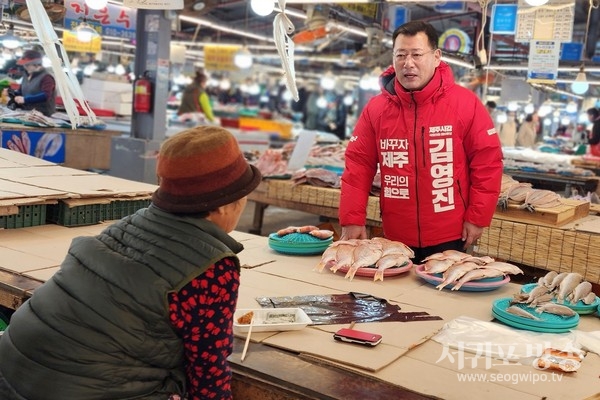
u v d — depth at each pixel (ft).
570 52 28.63
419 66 10.31
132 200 12.09
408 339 6.56
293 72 10.28
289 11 24.08
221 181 5.53
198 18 29.63
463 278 8.33
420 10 33.60
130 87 30.04
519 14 18.86
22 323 5.47
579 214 14.52
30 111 23.20
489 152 10.68
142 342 5.20
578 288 7.80
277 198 19.49
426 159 10.78
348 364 5.88
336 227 18.47
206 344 5.29
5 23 20.29
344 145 27.63
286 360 6.01
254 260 9.68
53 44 10.28
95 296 5.27
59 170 13.96
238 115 59.00
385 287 8.54
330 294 8.06
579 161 28.22
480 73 26.66
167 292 5.18
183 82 48.98
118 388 5.18
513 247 13.64
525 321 6.92
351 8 25.11
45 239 10.27
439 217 10.95
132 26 23.93
